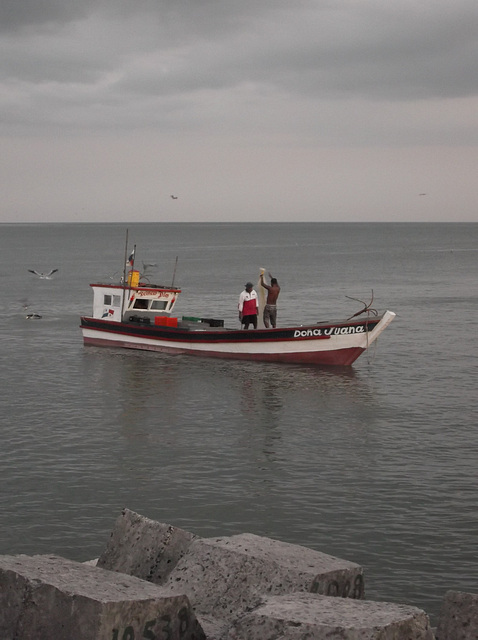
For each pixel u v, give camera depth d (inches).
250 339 1505.9
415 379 1322.6
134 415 1074.7
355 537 636.1
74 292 2977.4
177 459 861.2
